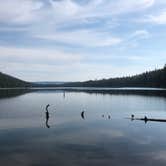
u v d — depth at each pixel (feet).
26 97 373.20
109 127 124.26
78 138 101.40
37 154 81.20
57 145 91.04
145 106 223.30
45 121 144.46
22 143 94.02
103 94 436.35
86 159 76.38
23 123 137.08
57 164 72.38
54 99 334.24
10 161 74.95
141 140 97.60
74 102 284.00
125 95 381.40
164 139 99.09
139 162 73.61
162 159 76.07
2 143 94.12
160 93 392.47
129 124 132.46
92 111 194.29
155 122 138.31
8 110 200.54
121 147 88.28
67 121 144.66
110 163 72.90
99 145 90.74
